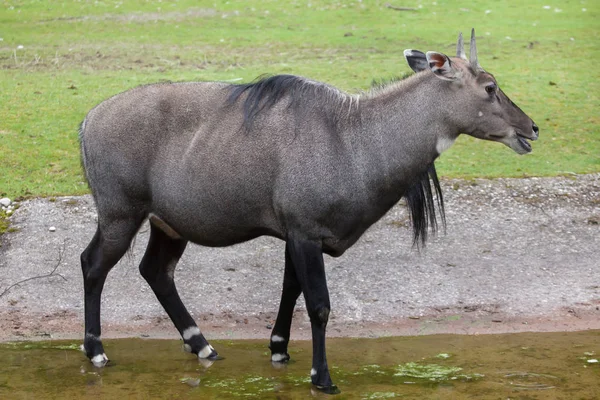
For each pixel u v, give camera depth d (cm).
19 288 1588
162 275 1368
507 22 3488
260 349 1396
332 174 1200
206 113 1260
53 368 1304
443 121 1235
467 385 1241
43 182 2000
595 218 1897
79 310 1528
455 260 1712
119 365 1320
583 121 2406
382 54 2959
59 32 3328
